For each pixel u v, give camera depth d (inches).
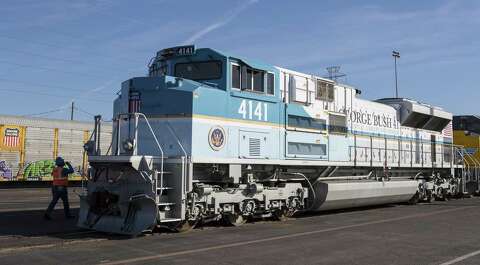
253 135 534.0
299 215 647.1
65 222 535.5
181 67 532.1
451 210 735.1
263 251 370.6
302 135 604.4
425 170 924.6
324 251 375.2
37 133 1234.6
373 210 735.7
